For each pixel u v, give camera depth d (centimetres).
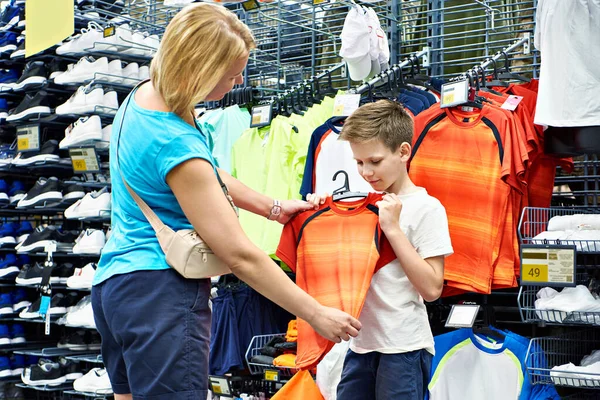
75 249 409
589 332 310
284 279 162
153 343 154
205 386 159
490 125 285
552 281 253
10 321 487
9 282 479
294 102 379
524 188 289
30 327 491
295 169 338
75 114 405
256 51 433
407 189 215
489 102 296
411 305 206
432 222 207
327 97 357
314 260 217
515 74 321
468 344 273
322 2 369
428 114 299
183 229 161
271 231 332
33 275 443
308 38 446
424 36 391
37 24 322
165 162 155
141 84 173
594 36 272
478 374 271
